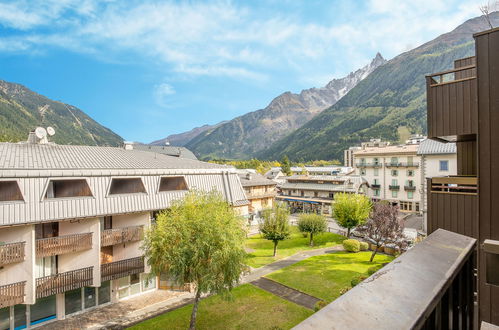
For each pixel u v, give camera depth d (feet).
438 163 131.85
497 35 18.63
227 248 47.93
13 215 45.88
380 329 4.58
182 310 57.82
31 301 47.98
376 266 77.92
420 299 5.69
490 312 19.12
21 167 49.98
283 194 211.82
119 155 75.41
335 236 120.47
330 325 4.64
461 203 30.78
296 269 78.84
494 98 18.79
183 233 49.19
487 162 19.02
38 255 49.39
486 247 13.71
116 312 58.39
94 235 55.42
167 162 77.15
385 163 182.39
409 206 172.45
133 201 59.41
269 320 52.90
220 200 56.65
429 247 8.91
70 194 57.52
